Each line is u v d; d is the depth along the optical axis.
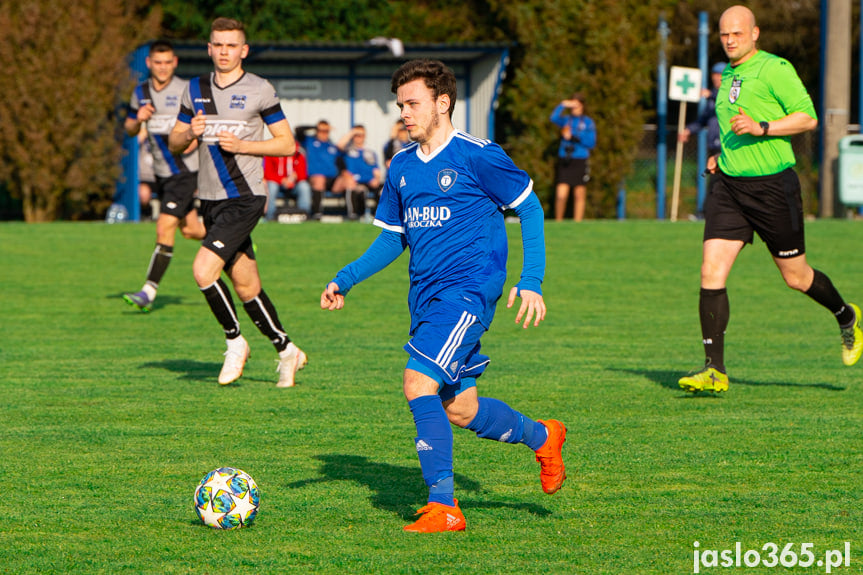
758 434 21.05
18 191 79.00
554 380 26.83
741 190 24.80
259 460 18.98
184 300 41.75
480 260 15.62
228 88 25.36
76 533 14.97
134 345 32.12
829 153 83.69
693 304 41.16
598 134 83.38
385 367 28.62
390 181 16.20
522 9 83.44
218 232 25.02
